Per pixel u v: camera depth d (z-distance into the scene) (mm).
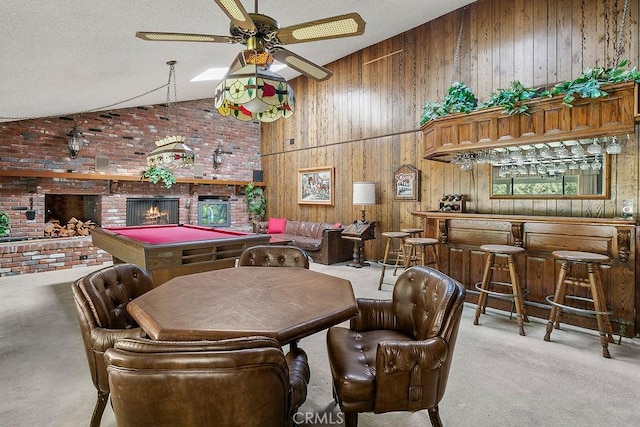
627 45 3691
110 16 2723
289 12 3752
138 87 5352
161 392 903
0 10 2301
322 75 2650
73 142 6082
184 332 1316
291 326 1376
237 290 1872
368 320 1988
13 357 2629
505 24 4598
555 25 4176
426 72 5457
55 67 3537
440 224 4070
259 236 3760
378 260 6207
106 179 6383
